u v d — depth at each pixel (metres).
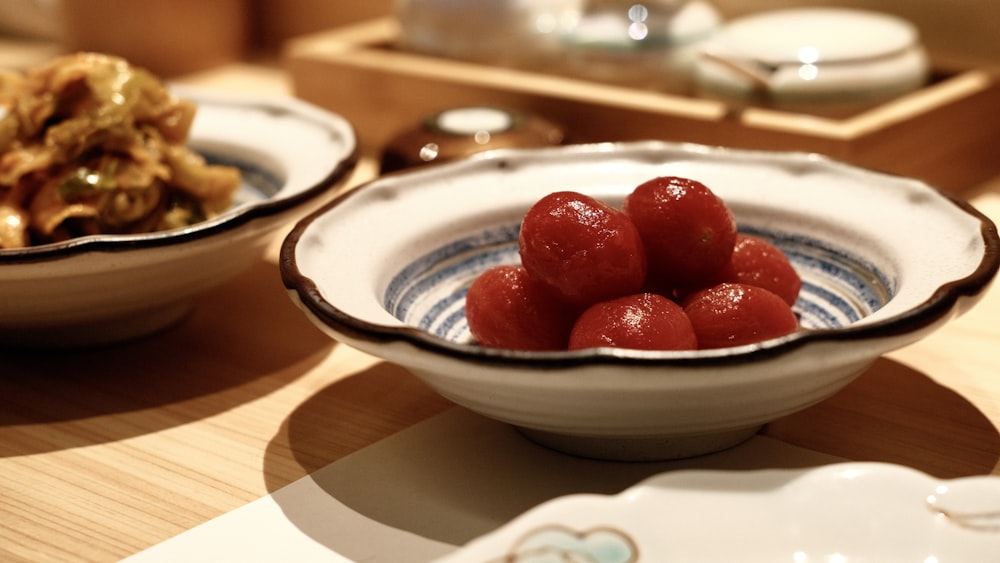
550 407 0.31
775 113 0.52
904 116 0.50
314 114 0.47
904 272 0.35
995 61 0.59
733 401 0.30
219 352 0.40
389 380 0.38
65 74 0.41
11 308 0.37
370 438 0.36
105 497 0.34
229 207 0.44
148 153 0.42
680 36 0.57
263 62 0.79
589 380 0.29
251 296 0.44
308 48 0.65
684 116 0.52
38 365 0.40
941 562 0.27
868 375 0.37
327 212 0.37
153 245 0.36
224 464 0.35
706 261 0.34
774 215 0.39
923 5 0.60
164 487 0.34
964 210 0.35
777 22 0.56
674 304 0.32
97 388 0.39
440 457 0.34
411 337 0.30
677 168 0.41
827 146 0.48
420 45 0.63
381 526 0.32
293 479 0.34
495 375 0.30
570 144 0.53
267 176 0.46
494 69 0.62
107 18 0.72
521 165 0.41
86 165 0.41
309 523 0.32
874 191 0.38
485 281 0.35
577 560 0.27
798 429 0.35
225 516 0.33
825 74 0.52
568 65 0.60
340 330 0.31
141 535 0.32
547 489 0.33
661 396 0.30
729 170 0.41
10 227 0.40
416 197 0.40
